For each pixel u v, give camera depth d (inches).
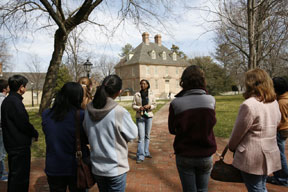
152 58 1776.6
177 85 1932.8
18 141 101.0
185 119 71.4
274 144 77.3
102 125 70.9
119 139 71.8
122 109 72.6
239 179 83.9
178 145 75.1
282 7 275.6
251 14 278.5
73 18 302.4
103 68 1700.3
